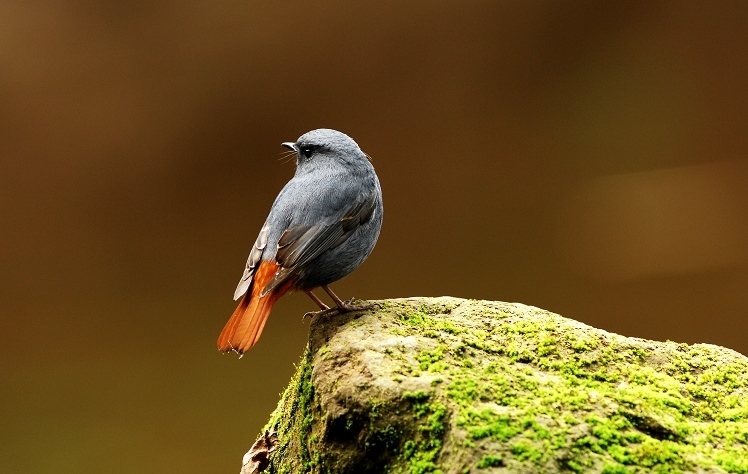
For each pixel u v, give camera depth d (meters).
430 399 4.18
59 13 16.64
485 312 5.39
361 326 5.04
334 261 5.81
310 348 5.11
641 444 4.00
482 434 3.89
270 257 5.62
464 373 4.36
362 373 4.45
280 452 5.18
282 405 5.57
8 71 16.52
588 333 5.08
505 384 4.30
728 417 4.45
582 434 3.98
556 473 3.78
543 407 4.14
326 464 4.52
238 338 5.36
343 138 6.19
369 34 17.52
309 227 5.70
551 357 4.79
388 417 4.23
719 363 4.94
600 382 4.60
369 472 4.38
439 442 4.06
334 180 5.94
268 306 5.49
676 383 4.68
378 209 6.14
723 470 3.93
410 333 4.93
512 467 3.76
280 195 5.97
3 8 16.42
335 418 4.40
